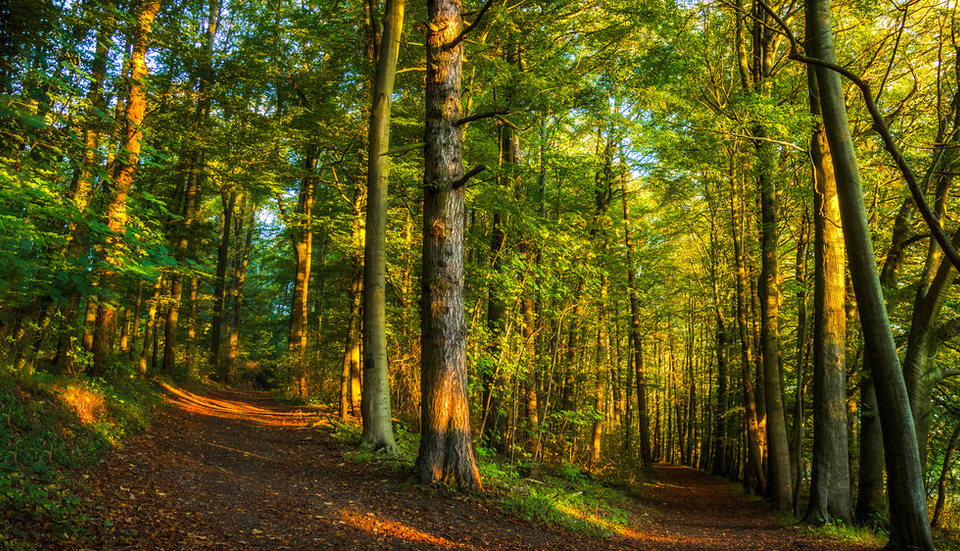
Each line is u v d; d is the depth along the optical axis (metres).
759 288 13.34
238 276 32.62
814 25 7.14
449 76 8.17
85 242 4.83
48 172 5.16
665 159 13.51
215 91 12.82
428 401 7.76
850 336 13.09
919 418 8.81
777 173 12.85
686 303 25.08
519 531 6.70
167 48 11.77
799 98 12.79
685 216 18.91
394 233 14.31
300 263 22.72
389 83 10.51
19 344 7.33
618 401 27.92
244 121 13.81
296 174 13.90
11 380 6.85
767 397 12.95
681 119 12.29
